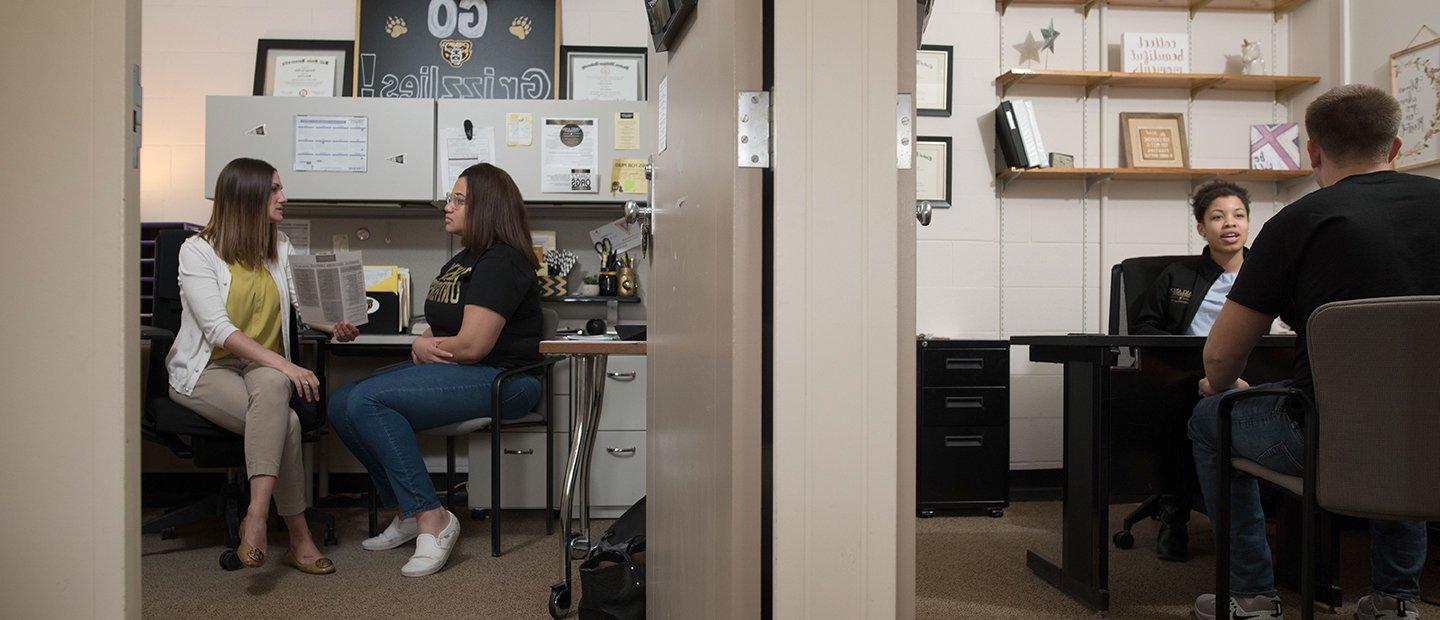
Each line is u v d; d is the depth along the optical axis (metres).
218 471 3.79
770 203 1.08
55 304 1.07
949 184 3.99
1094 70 4.05
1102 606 2.25
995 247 4.02
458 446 3.84
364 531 3.20
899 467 1.07
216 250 2.68
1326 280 1.74
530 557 2.81
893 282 1.05
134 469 1.10
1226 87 4.12
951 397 3.52
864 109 1.04
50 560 1.07
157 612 2.22
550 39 3.90
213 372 2.59
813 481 1.03
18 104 1.07
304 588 2.45
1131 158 4.04
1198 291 3.05
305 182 3.53
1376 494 1.51
